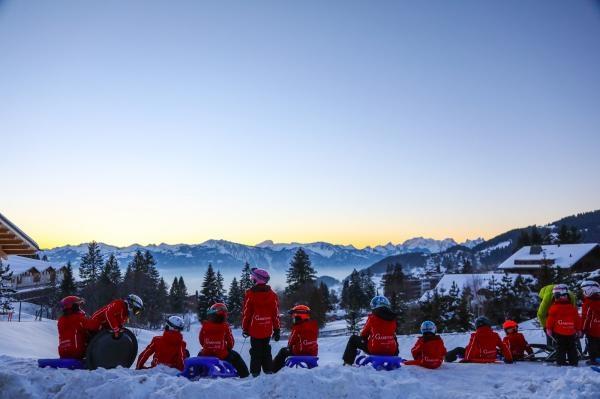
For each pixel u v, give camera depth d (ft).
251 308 29.60
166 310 283.38
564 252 258.98
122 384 21.68
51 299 228.22
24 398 21.83
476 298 218.79
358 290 327.67
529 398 22.49
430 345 31.81
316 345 31.81
